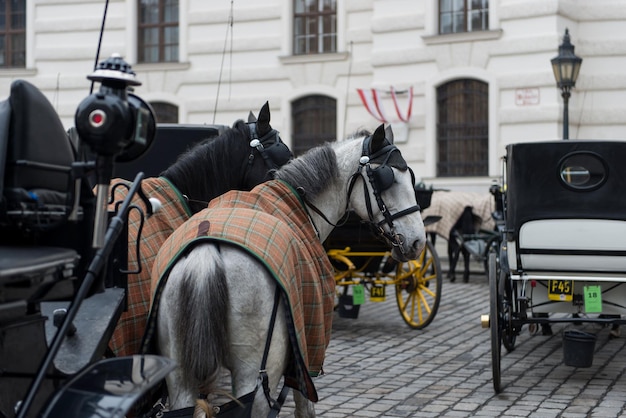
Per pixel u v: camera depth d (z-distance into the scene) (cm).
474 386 758
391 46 1903
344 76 2011
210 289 384
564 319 747
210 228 413
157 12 2194
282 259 413
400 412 669
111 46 2197
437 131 1867
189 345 381
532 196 739
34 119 348
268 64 2084
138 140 350
